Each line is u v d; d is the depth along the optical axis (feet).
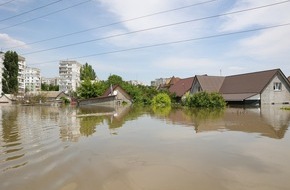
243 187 24.75
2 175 28.35
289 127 59.72
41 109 156.04
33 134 54.85
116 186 25.40
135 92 243.60
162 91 224.53
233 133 52.85
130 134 53.83
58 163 32.71
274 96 142.31
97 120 82.99
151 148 40.60
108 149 40.22
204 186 25.18
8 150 39.81
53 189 24.62
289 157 34.27
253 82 150.20
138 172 29.27
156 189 24.67
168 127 63.31
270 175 27.71
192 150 38.88
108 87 269.03
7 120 84.89
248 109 117.91
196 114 97.66
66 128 64.13
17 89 302.04
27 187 25.07
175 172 29.17
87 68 375.66
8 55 307.17
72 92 334.65
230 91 161.27
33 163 32.76
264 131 54.80
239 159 33.73
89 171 29.63
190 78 215.31
